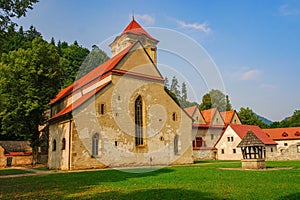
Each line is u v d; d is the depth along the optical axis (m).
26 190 10.52
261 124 64.62
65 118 21.39
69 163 20.11
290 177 12.99
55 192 9.78
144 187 10.32
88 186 10.94
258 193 8.59
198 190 9.36
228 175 14.41
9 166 29.67
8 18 13.55
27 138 28.80
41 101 27.59
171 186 10.44
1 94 26.92
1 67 27.33
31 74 27.38
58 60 29.42
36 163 29.33
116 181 12.41
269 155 39.16
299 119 67.88
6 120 27.38
